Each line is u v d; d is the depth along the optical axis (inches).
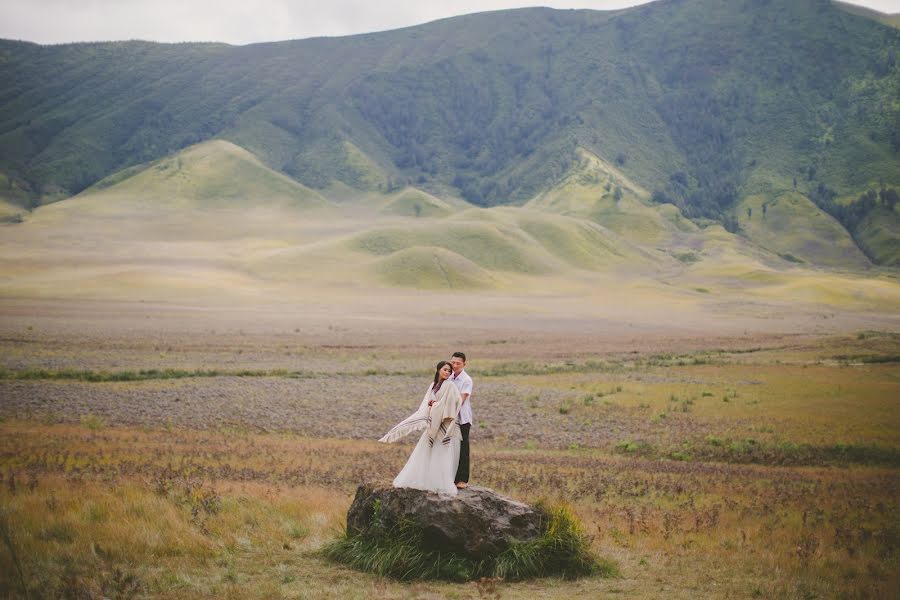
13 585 351.9
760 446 1318.9
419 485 443.5
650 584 443.8
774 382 2268.7
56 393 1598.2
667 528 629.9
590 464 1106.7
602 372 2568.9
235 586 385.4
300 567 434.9
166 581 385.4
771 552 558.9
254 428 1364.4
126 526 478.6
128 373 1972.2
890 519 745.6
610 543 563.8
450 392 446.3
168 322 4308.6
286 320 4842.5
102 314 4645.7
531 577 433.4
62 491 602.5
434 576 423.5
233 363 2519.7
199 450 1049.5
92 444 1049.5
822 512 765.3
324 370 2402.8
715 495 871.1
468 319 5634.8
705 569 496.1
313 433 1354.6
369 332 4264.3
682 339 4461.1
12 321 3860.7
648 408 1737.2
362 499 463.5
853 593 449.1
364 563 430.9
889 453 1270.9
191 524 508.1
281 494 694.5
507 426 1491.1
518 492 800.3
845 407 1769.2
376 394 1868.8
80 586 357.1
